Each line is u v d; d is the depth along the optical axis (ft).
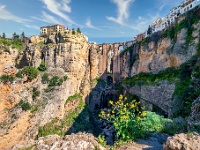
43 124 155.94
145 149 40.68
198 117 49.83
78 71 217.15
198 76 97.50
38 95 160.86
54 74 192.44
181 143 29.53
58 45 211.20
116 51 291.17
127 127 46.26
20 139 136.26
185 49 141.90
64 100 185.06
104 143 43.42
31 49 224.12
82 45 227.61
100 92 259.39
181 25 152.76
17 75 149.89
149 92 154.20
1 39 227.40
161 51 170.40
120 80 267.39
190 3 186.80
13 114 136.05
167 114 126.21
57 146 36.99
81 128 173.78
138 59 212.23
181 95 107.14
